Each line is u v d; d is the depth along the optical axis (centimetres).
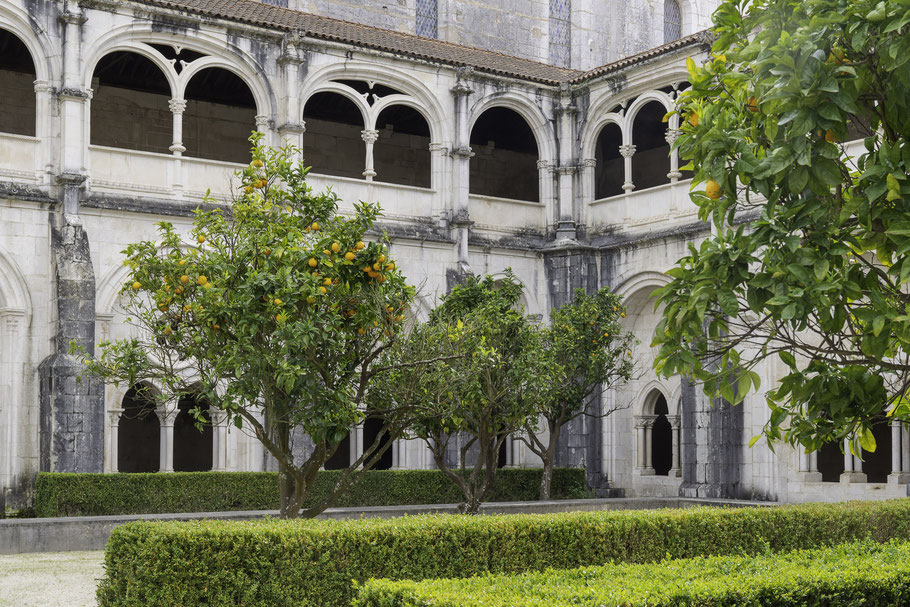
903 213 850
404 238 3152
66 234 2634
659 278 3180
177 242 1542
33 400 2619
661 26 4525
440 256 3228
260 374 1418
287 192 1602
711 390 947
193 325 1509
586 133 3438
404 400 1670
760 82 870
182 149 2866
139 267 1538
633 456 3334
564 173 3447
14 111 3170
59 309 2595
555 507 2533
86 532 2006
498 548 1290
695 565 1070
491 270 3341
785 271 858
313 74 3052
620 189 3872
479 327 2084
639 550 1423
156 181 2834
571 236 3416
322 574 1167
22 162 2670
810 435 1058
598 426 3309
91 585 1561
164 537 1130
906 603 1029
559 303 3359
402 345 1719
